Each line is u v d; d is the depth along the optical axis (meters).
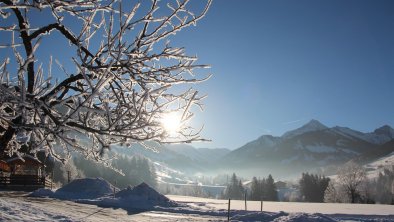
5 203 19.95
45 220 16.27
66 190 39.34
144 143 3.56
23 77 3.12
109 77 3.15
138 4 3.49
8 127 3.62
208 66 3.95
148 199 33.97
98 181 41.03
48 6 3.59
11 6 3.30
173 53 3.97
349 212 34.81
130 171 136.50
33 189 40.72
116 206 30.55
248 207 39.97
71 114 3.17
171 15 3.82
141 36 3.82
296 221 23.47
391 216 30.58
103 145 3.31
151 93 3.33
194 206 34.06
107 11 3.84
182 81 3.90
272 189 136.62
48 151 3.75
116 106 3.88
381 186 136.62
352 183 91.94
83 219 18.94
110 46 3.46
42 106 3.42
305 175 127.75
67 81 3.80
